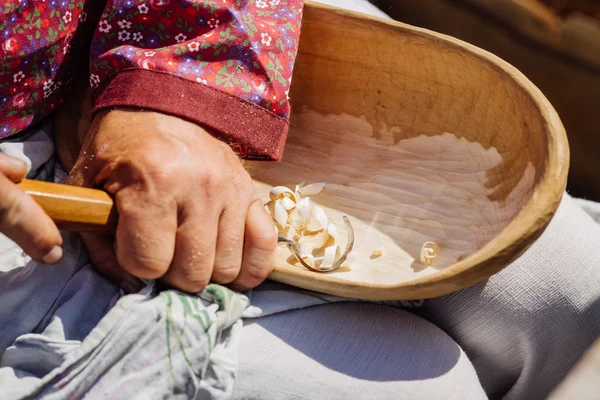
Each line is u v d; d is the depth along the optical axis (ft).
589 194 4.41
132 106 2.22
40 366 2.01
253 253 2.15
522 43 4.27
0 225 1.83
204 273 2.07
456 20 4.48
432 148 2.84
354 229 2.68
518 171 2.46
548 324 2.47
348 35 2.81
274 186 2.84
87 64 2.73
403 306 2.45
